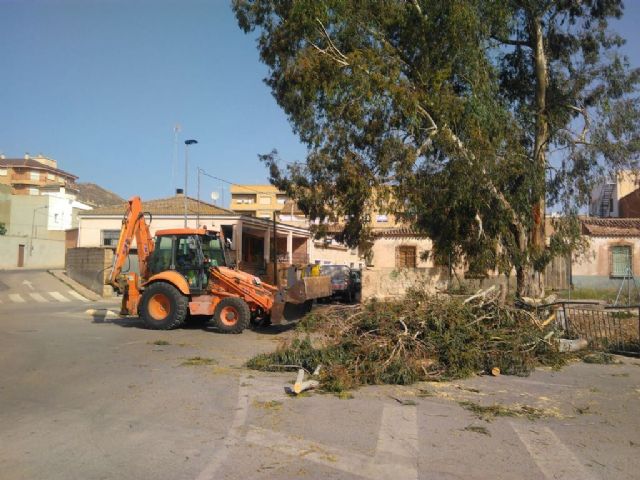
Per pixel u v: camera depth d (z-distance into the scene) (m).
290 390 8.16
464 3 15.14
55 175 87.56
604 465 5.36
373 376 8.80
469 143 16.09
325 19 15.57
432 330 9.94
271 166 19.64
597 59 17.52
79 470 5.04
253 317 15.93
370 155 17.33
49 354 11.15
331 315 11.07
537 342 10.84
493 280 19.97
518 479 4.98
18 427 6.30
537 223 17.66
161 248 16.09
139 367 9.84
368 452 5.59
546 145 17.55
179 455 5.43
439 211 17.67
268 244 37.81
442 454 5.58
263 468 5.12
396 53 16.62
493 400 7.89
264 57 18.02
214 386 8.37
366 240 19.97
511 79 19.42
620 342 13.09
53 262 58.91
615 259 28.30
